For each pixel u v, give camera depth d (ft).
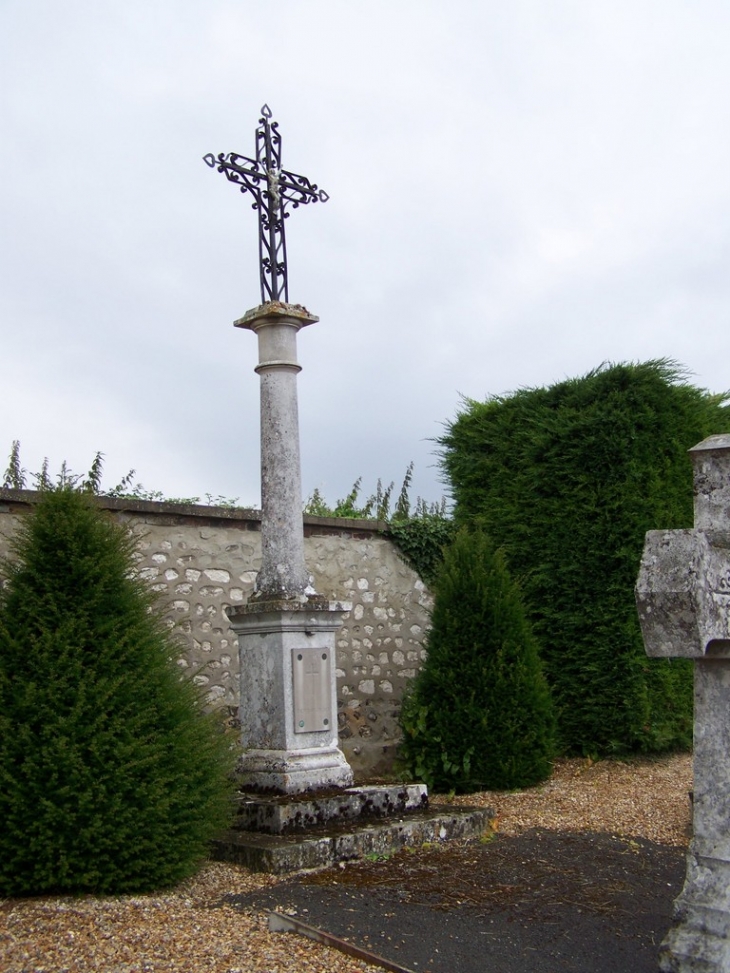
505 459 33.76
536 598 31.94
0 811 15.06
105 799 15.39
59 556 16.75
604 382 31.24
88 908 14.89
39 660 15.92
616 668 29.81
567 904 15.57
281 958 12.97
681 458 31.30
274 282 22.93
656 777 28.14
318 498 38.32
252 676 21.68
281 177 23.57
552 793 26.08
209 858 18.20
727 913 11.70
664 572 11.67
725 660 12.20
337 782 21.13
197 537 26.66
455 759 27.07
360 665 30.63
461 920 14.67
